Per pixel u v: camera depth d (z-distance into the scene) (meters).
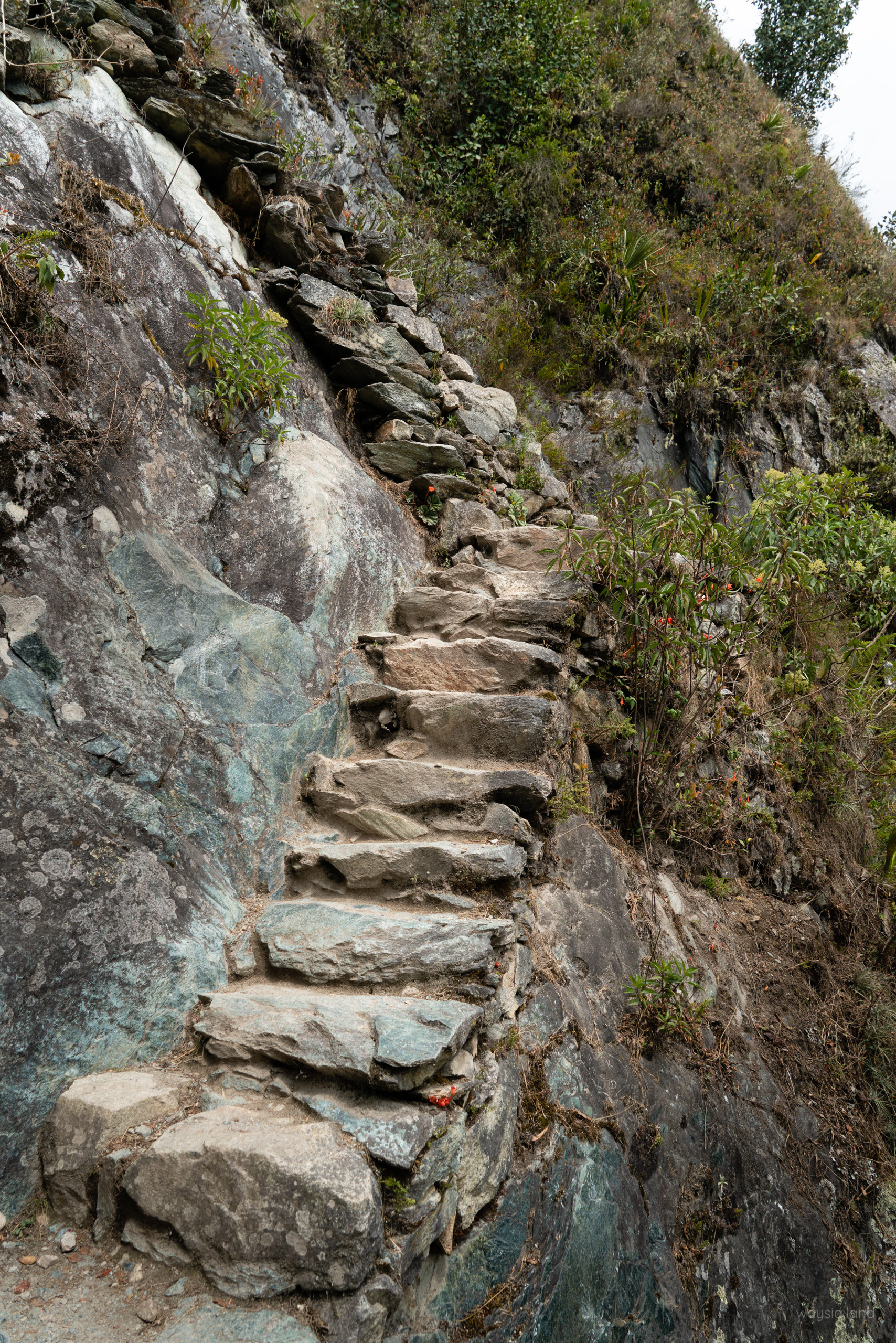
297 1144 1.79
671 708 4.36
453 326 6.30
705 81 10.32
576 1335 2.33
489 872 2.69
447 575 4.28
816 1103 4.00
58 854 2.14
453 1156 2.01
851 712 5.48
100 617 2.57
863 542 5.53
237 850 2.74
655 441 6.79
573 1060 2.80
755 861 4.72
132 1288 1.71
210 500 3.30
